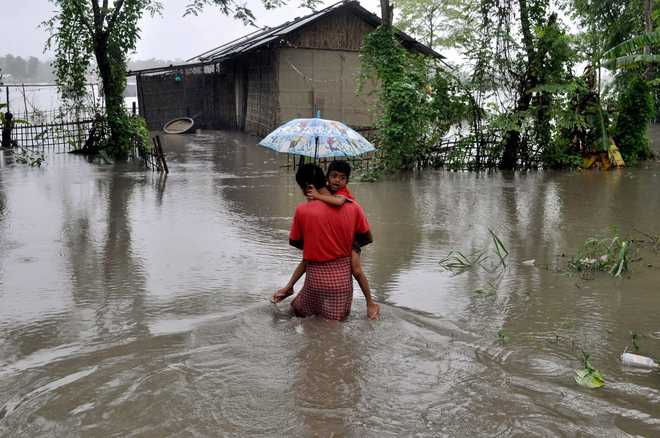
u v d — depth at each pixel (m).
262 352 4.43
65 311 5.29
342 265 4.99
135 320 5.08
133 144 18.33
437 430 3.43
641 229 8.48
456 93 15.12
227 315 5.18
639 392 3.89
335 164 5.07
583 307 5.45
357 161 14.55
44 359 4.32
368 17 21.92
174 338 4.69
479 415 3.60
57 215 9.40
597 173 14.45
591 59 14.66
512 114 14.75
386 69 14.44
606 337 4.79
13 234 8.12
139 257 7.02
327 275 4.96
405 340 4.66
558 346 4.62
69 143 18.97
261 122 24.02
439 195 11.38
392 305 5.49
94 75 19.50
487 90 15.12
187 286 5.98
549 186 12.47
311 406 3.67
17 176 13.84
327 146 5.89
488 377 4.09
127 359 4.31
